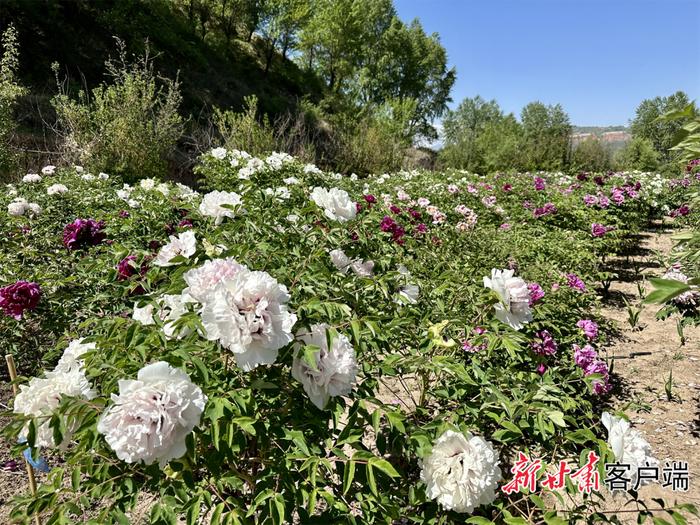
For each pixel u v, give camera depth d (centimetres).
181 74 1656
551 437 160
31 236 323
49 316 254
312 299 123
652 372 342
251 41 2675
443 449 128
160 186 484
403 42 3769
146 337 121
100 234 270
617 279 583
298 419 125
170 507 118
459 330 195
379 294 190
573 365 265
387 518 126
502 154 2825
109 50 1463
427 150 3519
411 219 439
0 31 1162
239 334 100
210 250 146
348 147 1492
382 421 141
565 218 661
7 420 233
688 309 295
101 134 780
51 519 119
